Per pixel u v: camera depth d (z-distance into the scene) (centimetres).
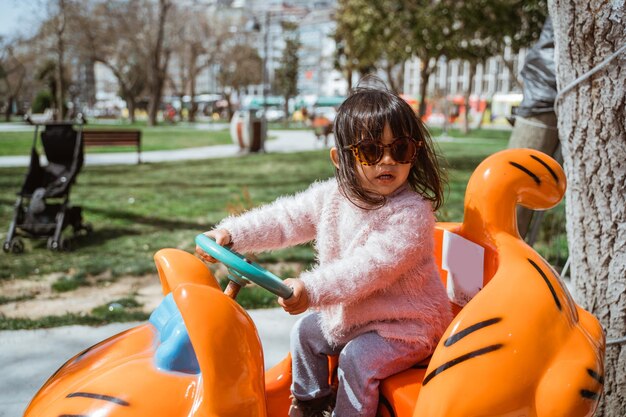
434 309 189
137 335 178
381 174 183
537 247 595
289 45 5150
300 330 199
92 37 3650
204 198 944
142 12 4031
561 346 176
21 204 652
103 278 541
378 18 1443
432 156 196
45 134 663
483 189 209
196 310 152
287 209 206
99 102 8069
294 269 552
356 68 2677
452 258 215
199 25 4791
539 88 343
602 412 257
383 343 182
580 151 247
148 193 995
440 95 4072
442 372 167
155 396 153
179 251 179
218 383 149
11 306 466
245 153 1784
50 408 157
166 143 2212
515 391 165
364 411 179
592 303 254
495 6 1041
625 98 232
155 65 3947
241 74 5350
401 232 183
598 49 234
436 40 1241
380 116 179
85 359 175
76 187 1055
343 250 195
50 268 568
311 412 197
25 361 365
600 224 246
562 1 241
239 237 198
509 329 171
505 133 3200
